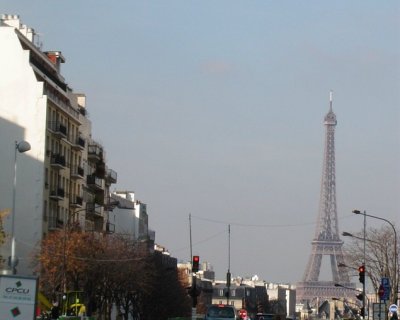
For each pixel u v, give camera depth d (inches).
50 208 5462.6
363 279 4623.5
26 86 5324.8
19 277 2028.8
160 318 7327.8
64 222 5698.8
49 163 5433.1
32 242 5206.7
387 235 6018.7
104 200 6904.5
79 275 4970.5
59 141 5639.8
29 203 5246.1
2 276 2023.9
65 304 4266.7
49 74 5841.5
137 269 5546.3
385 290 4224.9
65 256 4586.6
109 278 5290.4
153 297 6939.0
